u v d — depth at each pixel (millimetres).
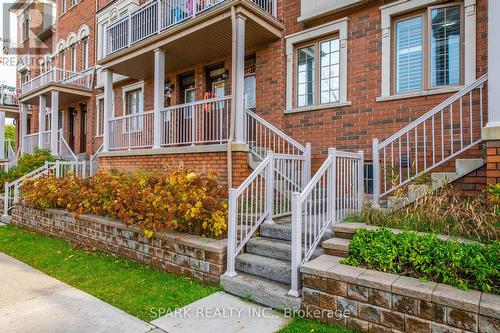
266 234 4715
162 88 8039
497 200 3455
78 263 5117
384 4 6305
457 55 5664
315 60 7273
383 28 6266
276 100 7602
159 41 7871
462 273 2871
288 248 4137
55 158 12289
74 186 7195
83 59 14727
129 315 3404
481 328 2420
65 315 3402
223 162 6555
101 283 4266
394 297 2811
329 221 4250
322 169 4109
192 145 7148
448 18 5742
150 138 8344
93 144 13758
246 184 4352
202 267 4273
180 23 7531
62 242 6594
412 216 3965
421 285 2797
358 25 6609
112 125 9539
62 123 16219
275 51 7652
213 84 9109
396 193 4469
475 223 3574
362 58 6543
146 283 4250
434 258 3020
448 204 3939
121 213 5145
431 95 5742
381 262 3189
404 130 4582
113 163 9141
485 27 5293
